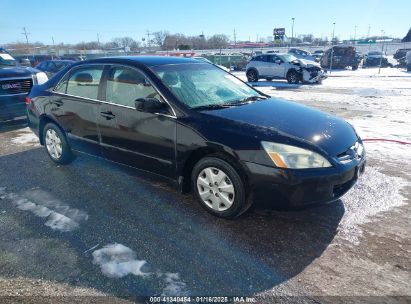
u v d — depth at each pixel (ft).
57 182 14.46
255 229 10.66
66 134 15.43
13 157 17.89
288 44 260.01
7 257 9.39
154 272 8.72
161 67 13.01
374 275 8.52
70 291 8.09
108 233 10.53
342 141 10.83
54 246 9.88
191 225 10.93
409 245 9.70
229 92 13.71
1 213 11.87
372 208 11.82
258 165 9.87
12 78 23.26
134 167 13.12
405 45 188.96
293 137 10.11
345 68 100.94
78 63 15.05
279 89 49.73
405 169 15.34
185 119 11.21
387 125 24.07
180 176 11.67
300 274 8.61
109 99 13.39
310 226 10.77
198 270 8.79
